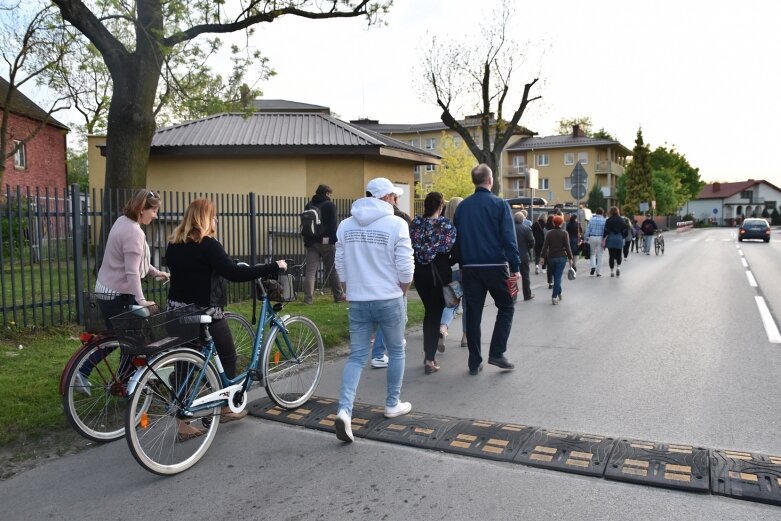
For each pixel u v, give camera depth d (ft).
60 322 25.32
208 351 14.08
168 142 49.49
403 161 55.21
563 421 15.12
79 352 14.08
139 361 12.84
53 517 11.00
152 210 15.48
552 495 11.33
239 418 15.62
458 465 12.75
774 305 33.32
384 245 14.64
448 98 79.41
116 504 11.43
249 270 14.58
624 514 10.57
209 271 14.67
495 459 12.96
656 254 80.59
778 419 15.05
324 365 21.53
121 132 37.47
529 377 19.27
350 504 11.20
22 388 17.04
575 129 224.33
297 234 38.78
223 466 12.98
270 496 11.60
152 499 11.59
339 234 15.16
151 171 51.11
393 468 12.68
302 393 17.03
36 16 47.57
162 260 30.30
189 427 13.52
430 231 19.60
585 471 12.16
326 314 28.99
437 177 150.30
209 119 56.29
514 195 219.82
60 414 15.49
